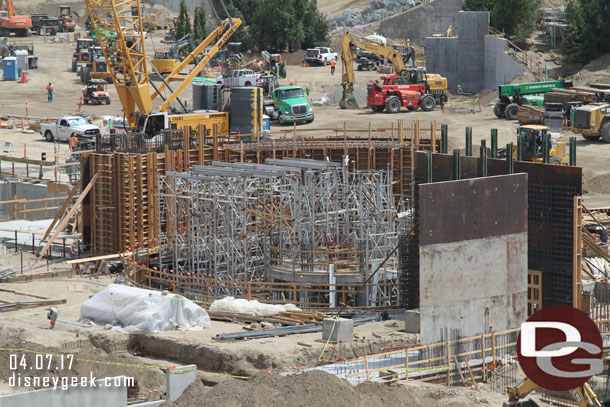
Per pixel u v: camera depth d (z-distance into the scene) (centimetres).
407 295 11619
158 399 8844
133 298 11025
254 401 8069
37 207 17725
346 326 10112
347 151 17062
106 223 14675
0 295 12625
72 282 13388
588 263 12644
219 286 12194
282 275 12262
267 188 14138
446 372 9694
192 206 12925
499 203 10562
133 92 19462
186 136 15200
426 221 10050
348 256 12681
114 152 14675
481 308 10512
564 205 10944
